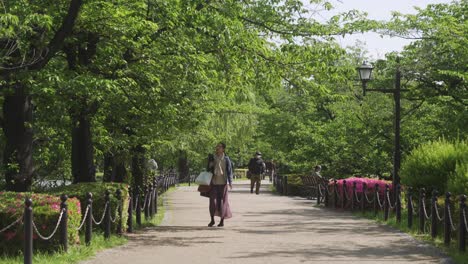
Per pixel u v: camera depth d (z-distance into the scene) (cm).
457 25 2456
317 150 3416
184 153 4647
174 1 1595
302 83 1908
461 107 2608
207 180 1884
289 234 1694
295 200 3388
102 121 2280
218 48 1748
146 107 1942
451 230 1443
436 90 2769
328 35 1934
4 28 1262
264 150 7262
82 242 1378
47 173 2708
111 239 1470
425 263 1188
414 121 2992
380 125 3089
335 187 2738
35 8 1489
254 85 1959
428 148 1900
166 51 1714
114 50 1777
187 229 1823
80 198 1536
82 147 2009
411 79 2758
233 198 3503
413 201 1980
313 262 1197
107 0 1603
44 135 2288
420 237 1588
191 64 1689
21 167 1698
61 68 1800
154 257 1253
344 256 1279
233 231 1770
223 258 1244
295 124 4884
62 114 1872
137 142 2394
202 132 3488
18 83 1602
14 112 1697
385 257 1266
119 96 1847
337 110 3306
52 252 1216
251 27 1952
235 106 3425
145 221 2002
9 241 1212
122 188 1673
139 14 1664
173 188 5066
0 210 1210
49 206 1234
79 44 1764
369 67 2267
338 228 1862
